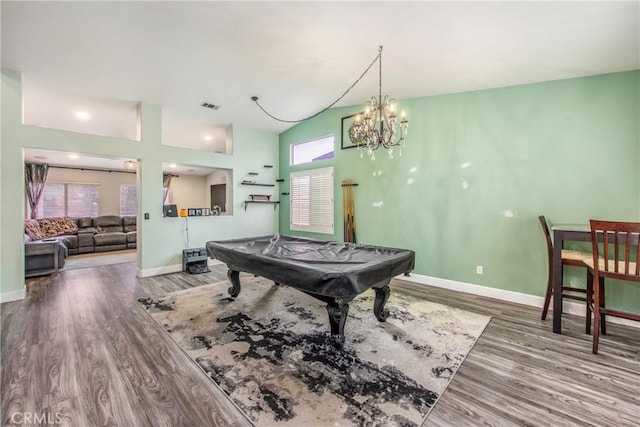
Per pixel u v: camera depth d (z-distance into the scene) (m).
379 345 2.31
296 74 3.49
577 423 1.50
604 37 2.21
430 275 3.98
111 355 2.14
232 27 2.57
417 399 1.68
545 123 3.10
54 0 2.22
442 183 3.84
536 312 3.02
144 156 4.36
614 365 2.03
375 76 3.48
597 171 2.84
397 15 2.22
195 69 3.39
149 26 2.57
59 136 3.63
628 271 2.11
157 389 1.76
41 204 7.04
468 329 2.60
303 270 2.14
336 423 1.49
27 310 3.04
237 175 5.58
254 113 5.02
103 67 3.27
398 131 4.23
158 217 4.56
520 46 2.46
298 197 5.80
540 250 3.17
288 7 2.28
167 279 4.32
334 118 5.09
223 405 1.63
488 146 3.47
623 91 2.71
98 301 3.34
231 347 2.27
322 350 2.23
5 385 1.78
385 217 4.42
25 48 2.86
